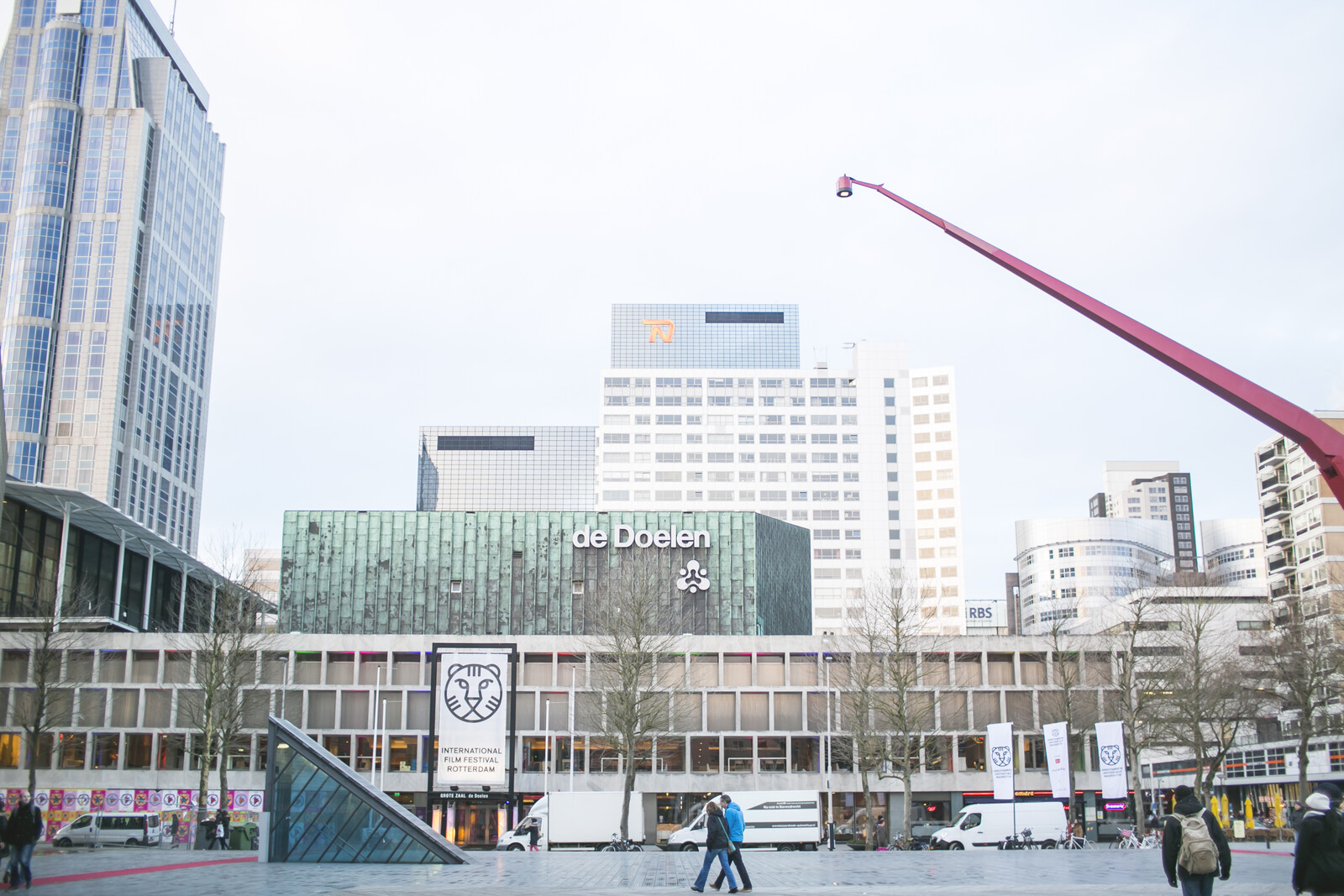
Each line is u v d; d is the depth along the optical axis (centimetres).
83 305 19475
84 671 8425
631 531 10956
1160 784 12050
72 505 8806
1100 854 5009
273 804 3869
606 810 6656
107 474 18762
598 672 8269
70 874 3092
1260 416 2006
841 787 8919
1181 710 8019
